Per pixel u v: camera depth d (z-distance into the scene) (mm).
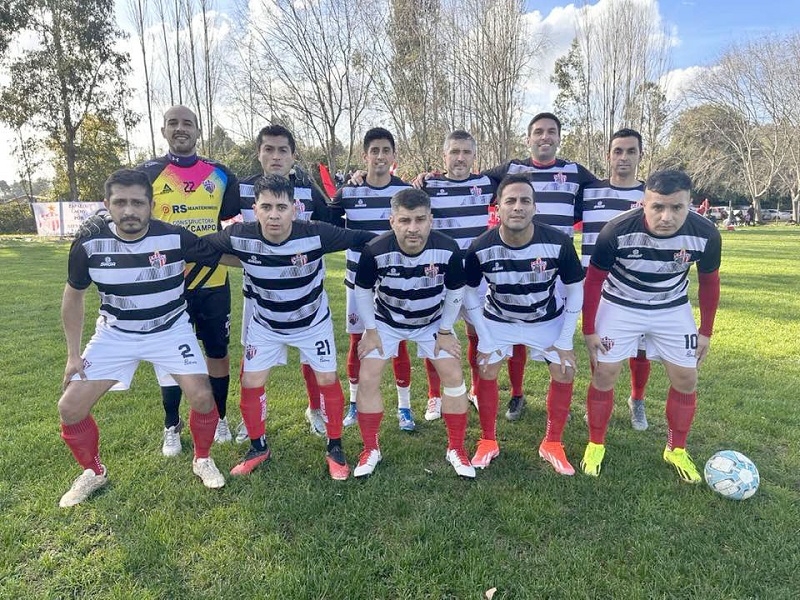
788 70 33312
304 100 18844
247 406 3344
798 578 2367
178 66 21031
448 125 18203
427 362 4160
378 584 2348
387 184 4266
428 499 3021
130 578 2391
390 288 3289
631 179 4242
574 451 3645
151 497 3020
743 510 2873
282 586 2309
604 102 26375
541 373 5238
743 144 38562
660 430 3971
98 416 4117
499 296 3400
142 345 3109
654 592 2293
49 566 2467
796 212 37062
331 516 2842
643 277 3207
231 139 24656
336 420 3357
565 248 3238
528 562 2502
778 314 7633
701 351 3293
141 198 2887
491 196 4363
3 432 3785
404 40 17438
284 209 3033
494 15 16828
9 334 6555
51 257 15586
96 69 28859
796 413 4094
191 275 3561
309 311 3361
